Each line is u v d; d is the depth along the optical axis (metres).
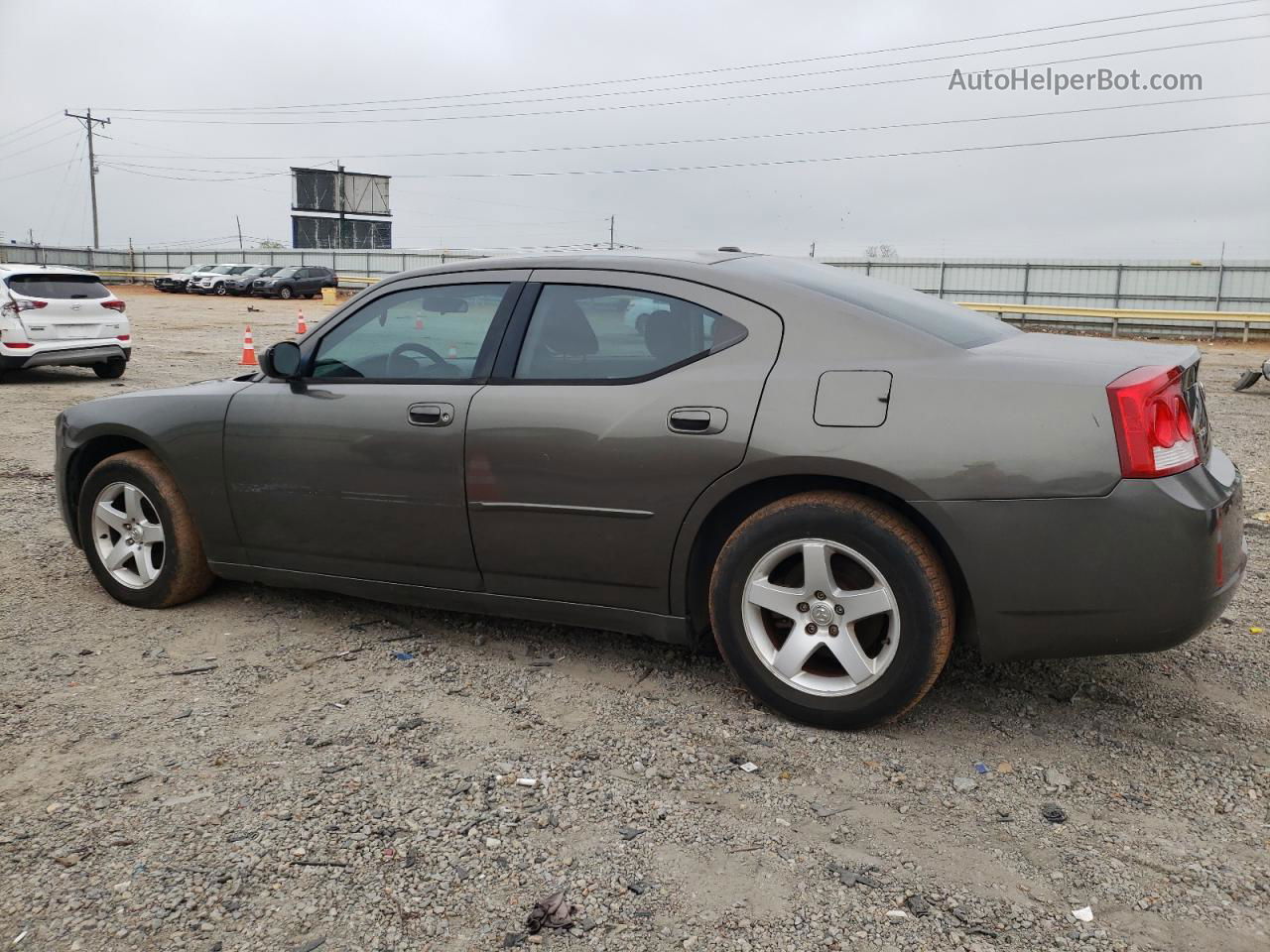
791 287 3.25
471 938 2.17
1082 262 31.95
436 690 3.50
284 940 2.16
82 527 4.48
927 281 34.75
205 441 4.11
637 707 3.36
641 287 3.40
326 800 2.73
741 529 3.16
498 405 3.49
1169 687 3.49
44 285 13.23
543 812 2.68
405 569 3.80
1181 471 2.78
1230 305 29.81
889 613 2.97
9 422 9.83
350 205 77.81
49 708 3.34
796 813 2.68
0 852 2.49
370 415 3.73
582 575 3.45
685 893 2.32
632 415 3.26
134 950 2.13
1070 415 2.77
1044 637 2.88
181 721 3.25
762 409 3.07
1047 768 2.93
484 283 3.71
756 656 3.20
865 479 2.92
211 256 61.41
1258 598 4.51
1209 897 2.30
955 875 2.40
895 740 3.11
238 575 4.24
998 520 2.81
